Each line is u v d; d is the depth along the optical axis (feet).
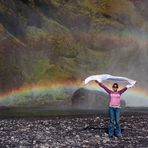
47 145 81.97
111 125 93.56
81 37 366.84
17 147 79.61
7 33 289.53
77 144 83.66
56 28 347.56
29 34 321.32
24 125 113.80
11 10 314.96
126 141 88.38
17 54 279.69
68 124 116.67
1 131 101.30
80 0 401.08
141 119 131.75
